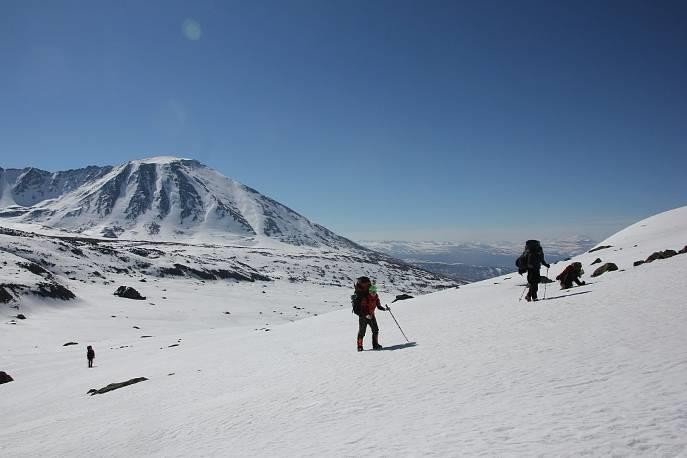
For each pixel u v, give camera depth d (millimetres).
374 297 15859
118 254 183625
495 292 31344
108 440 11180
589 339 10461
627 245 48406
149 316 102750
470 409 6941
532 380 7938
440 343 14195
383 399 8875
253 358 22406
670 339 8977
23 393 30172
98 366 39094
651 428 4809
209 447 8156
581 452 4527
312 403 9789
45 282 105688
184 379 20203
